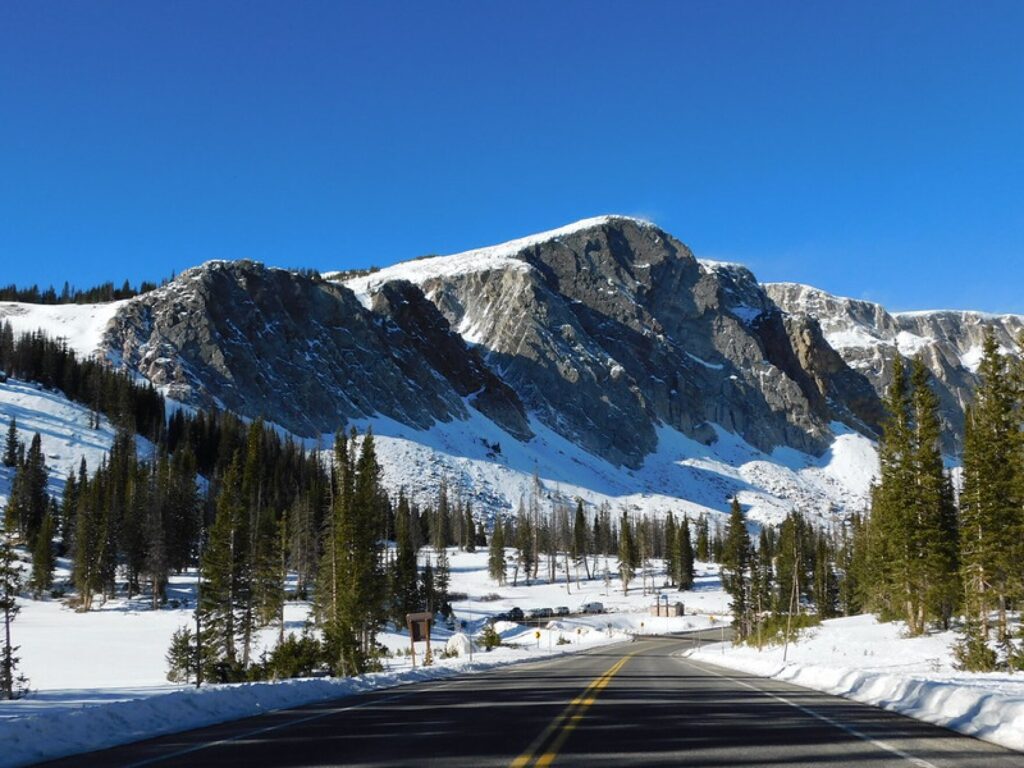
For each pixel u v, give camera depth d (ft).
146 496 312.50
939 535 150.00
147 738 37.52
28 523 349.61
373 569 201.05
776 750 31.32
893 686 54.95
